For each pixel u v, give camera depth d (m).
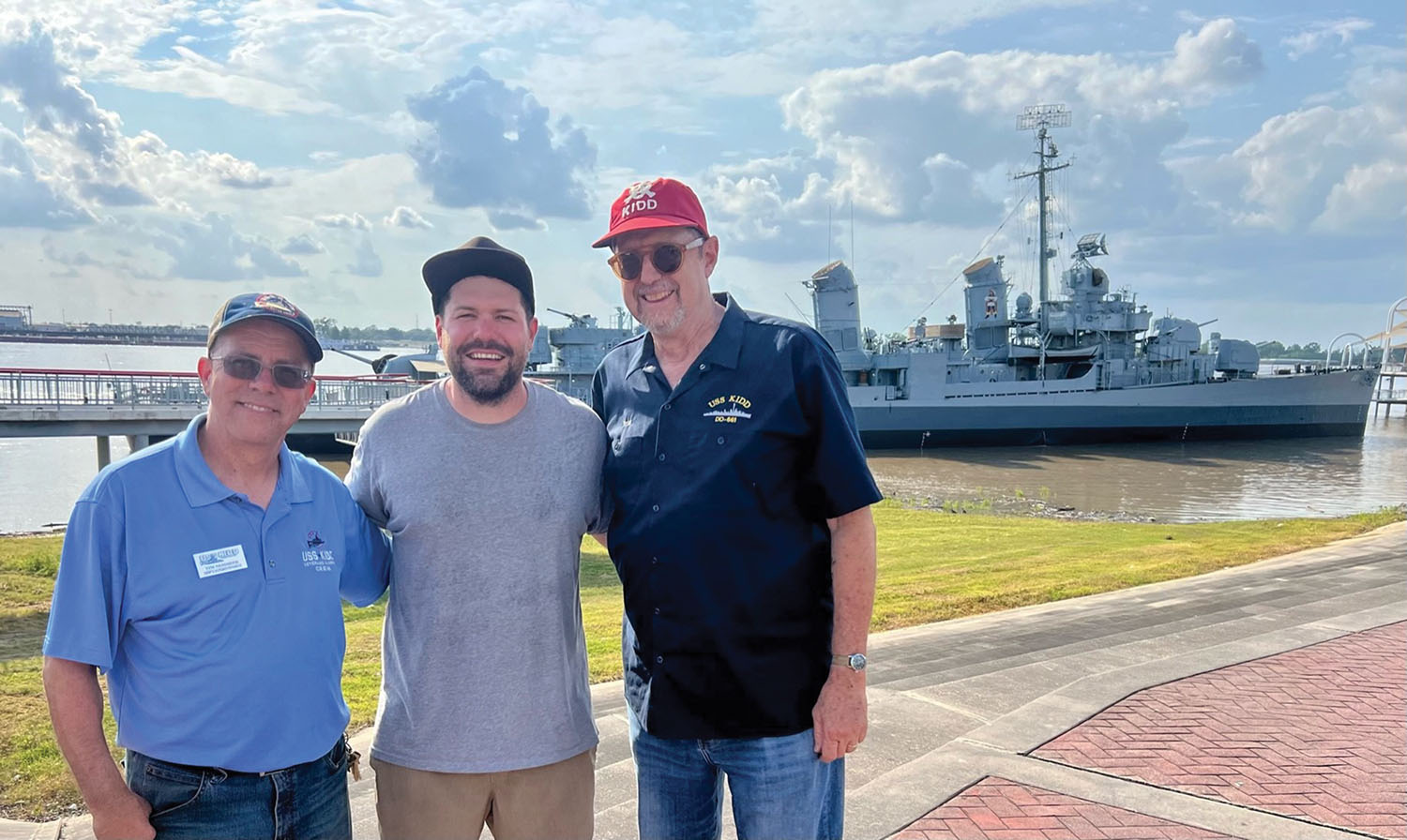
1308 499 29.91
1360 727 5.24
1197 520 25.27
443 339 2.74
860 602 2.70
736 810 2.82
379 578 2.91
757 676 2.67
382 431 2.85
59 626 2.26
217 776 2.36
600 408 3.09
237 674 2.37
